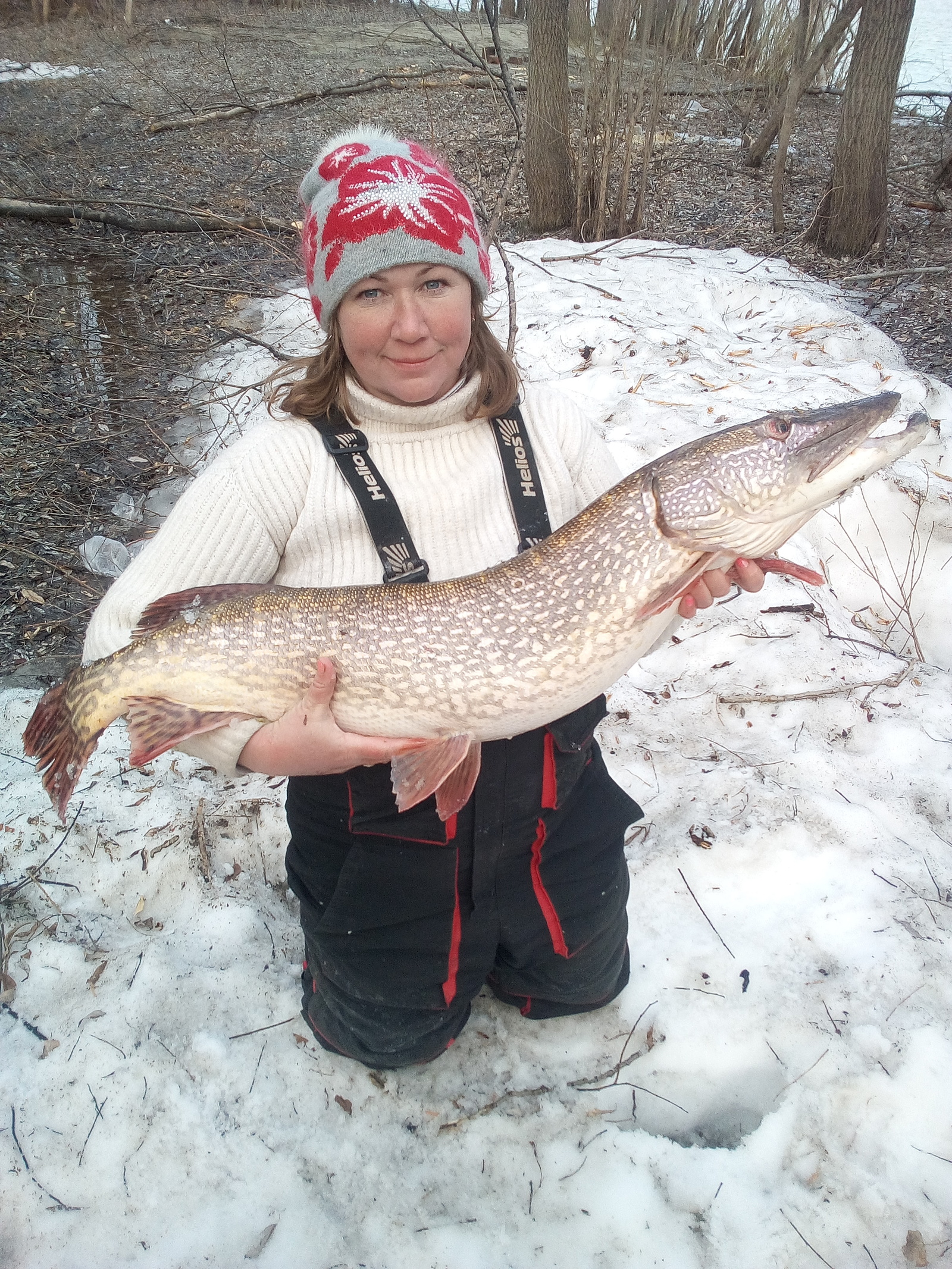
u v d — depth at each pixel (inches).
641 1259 41.5
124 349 135.3
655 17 216.8
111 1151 44.5
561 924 42.6
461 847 39.3
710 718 70.2
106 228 179.6
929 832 60.2
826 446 40.3
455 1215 43.1
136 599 37.9
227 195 196.7
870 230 150.2
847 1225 42.2
